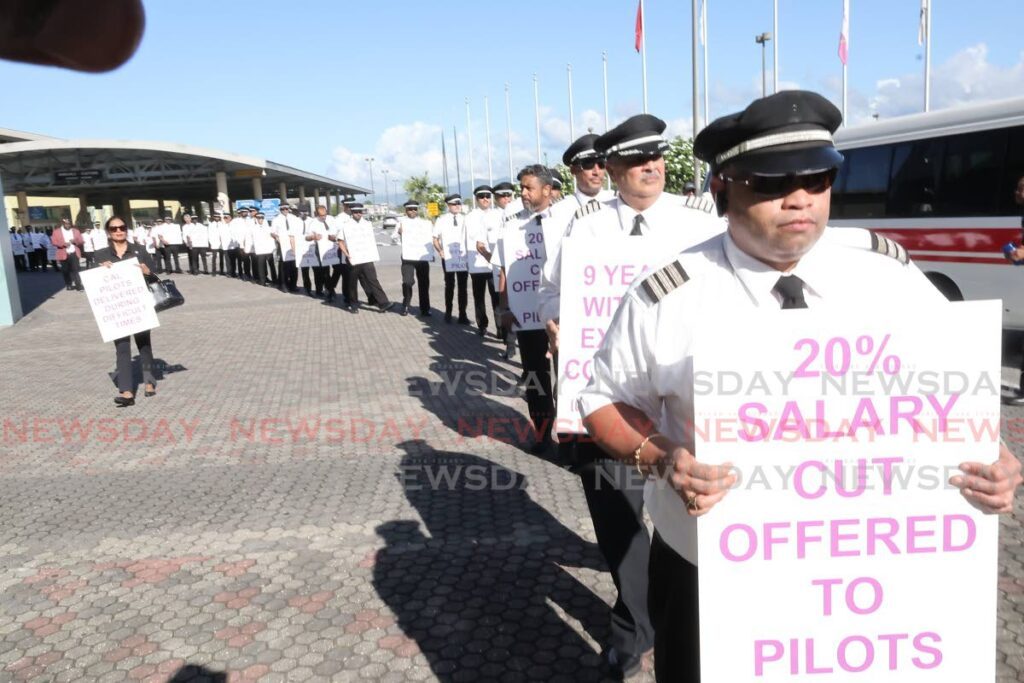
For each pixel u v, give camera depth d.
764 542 1.57
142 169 46.06
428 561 3.81
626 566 2.77
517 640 3.10
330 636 3.18
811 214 1.53
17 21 0.45
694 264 1.71
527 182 5.04
